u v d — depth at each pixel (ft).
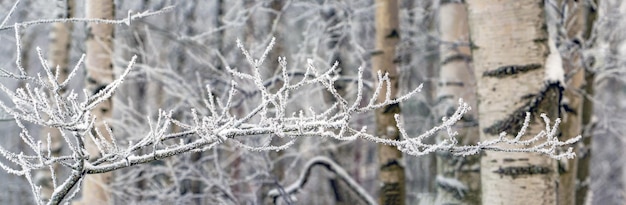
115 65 15.69
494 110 9.50
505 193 9.35
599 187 36.52
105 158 6.50
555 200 9.21
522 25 9.37
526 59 9.32
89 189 14.85
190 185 22.47
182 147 6.50
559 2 15.57
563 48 14.61
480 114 9.74
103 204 14.92
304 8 22.62
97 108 14.38
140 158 6.48
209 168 20.56
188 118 20.12
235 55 20.77
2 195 34.81
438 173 19.49
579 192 17.15
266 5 19.95
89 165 6.39
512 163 9.32
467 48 19.52
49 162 6.19
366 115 22.11
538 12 9.36
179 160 18.83
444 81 19.95
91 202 14.79
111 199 15.64
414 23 23.39
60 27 18.76
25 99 6.11
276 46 21.53
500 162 9.41
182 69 22.53
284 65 6.23
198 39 18.30
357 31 21.29
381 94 15.24
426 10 23.62
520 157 9.27
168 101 24.58
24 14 19.34
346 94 21.13
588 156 17.40
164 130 6.40
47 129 18.79
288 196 17.44
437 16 23.38
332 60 20.40
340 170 17.65
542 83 9.24
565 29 15.05
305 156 24.41
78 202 14.88
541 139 9.20
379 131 15.46
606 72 17.70
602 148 36.58
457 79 19.58
